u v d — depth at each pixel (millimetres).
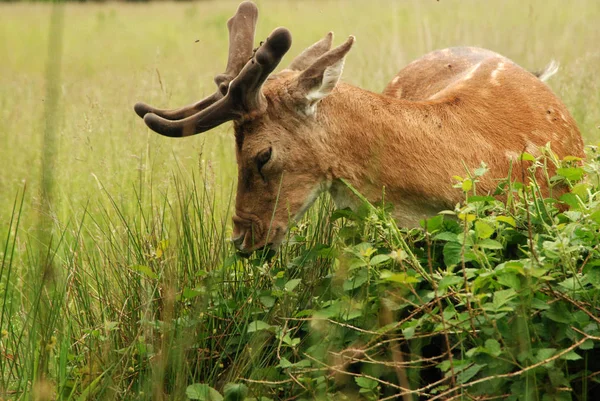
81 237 8297
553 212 5887
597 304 5258
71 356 6234
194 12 29844
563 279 5352
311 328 5805
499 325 5121
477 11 18531
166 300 5793
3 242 8891
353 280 5660
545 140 7062
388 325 5227
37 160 10609
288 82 6645
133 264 6977
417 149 6680
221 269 6582
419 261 5891
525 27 15484
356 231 6199
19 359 6352
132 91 11836
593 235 5445
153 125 6504
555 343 5168
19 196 10055
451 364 4965
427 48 14141
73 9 34656
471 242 5426
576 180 6211
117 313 6609
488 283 5324
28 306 6562
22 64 21875
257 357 5926
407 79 8836
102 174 9438
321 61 6453
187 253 6660
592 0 18188
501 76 7402
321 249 6320
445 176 6652
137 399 5734
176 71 13641
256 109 6527
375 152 6652
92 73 17562
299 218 6797
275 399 5656
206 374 6129
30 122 12281
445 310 5195
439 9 19844
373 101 6762
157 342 6055
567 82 10898
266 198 6711
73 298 6934
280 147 6602
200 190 8664
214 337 6215
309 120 6617
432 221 5836
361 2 23219
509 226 5887
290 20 21812
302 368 5633
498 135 6910
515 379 5055
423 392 5656
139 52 21484
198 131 6520
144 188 9062
